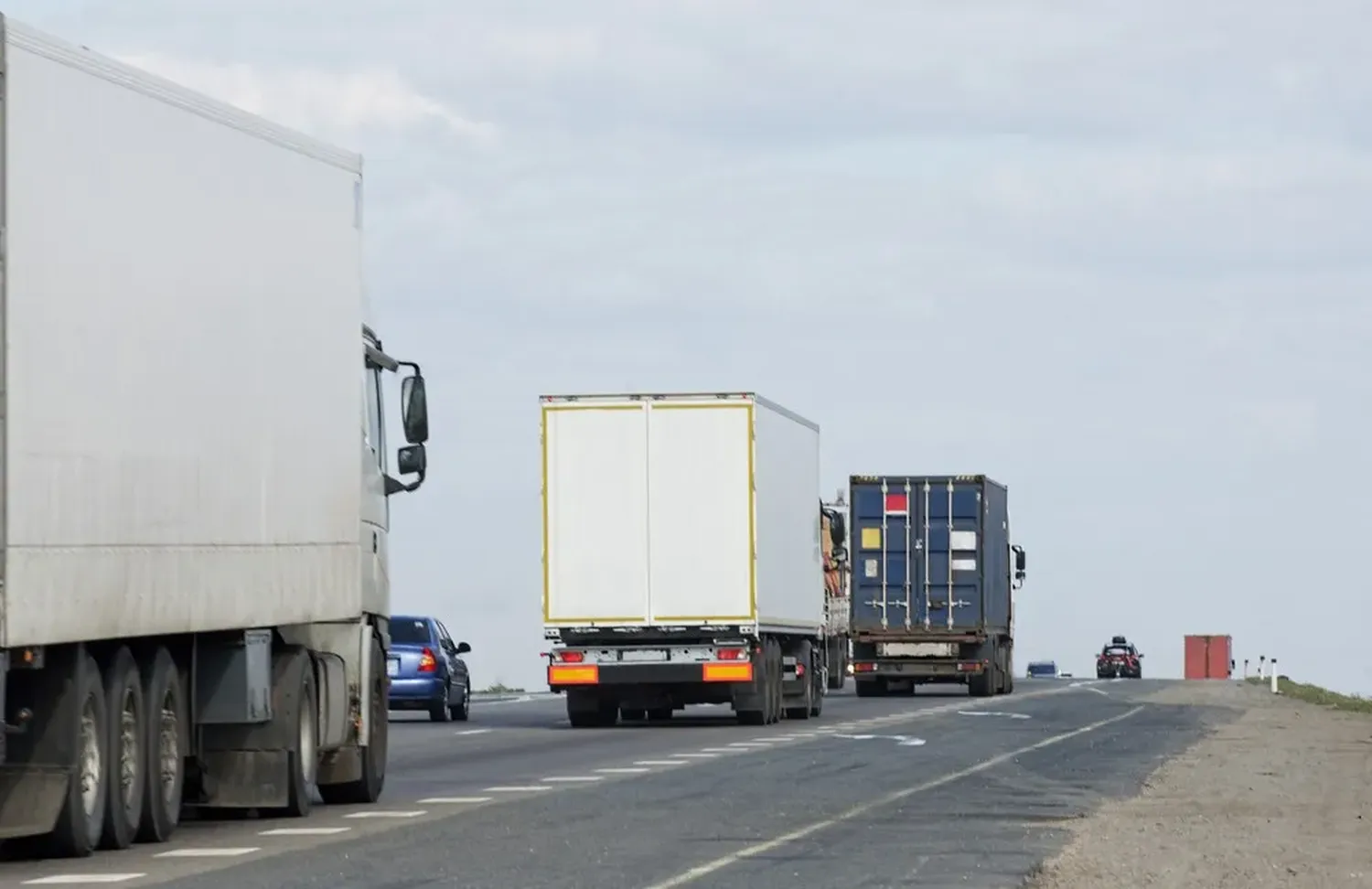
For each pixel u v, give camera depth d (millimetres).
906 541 141000
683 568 96000
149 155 43281
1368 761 70625
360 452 54094
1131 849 42906
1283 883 37531
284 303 49500
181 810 51438
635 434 96562
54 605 39250
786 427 103125
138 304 42688
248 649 47594
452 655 110875
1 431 37875
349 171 53219
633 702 99750
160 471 43375
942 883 37406
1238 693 150250
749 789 57938
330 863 40312
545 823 48344
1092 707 120875
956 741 82688
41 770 40312
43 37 39531
